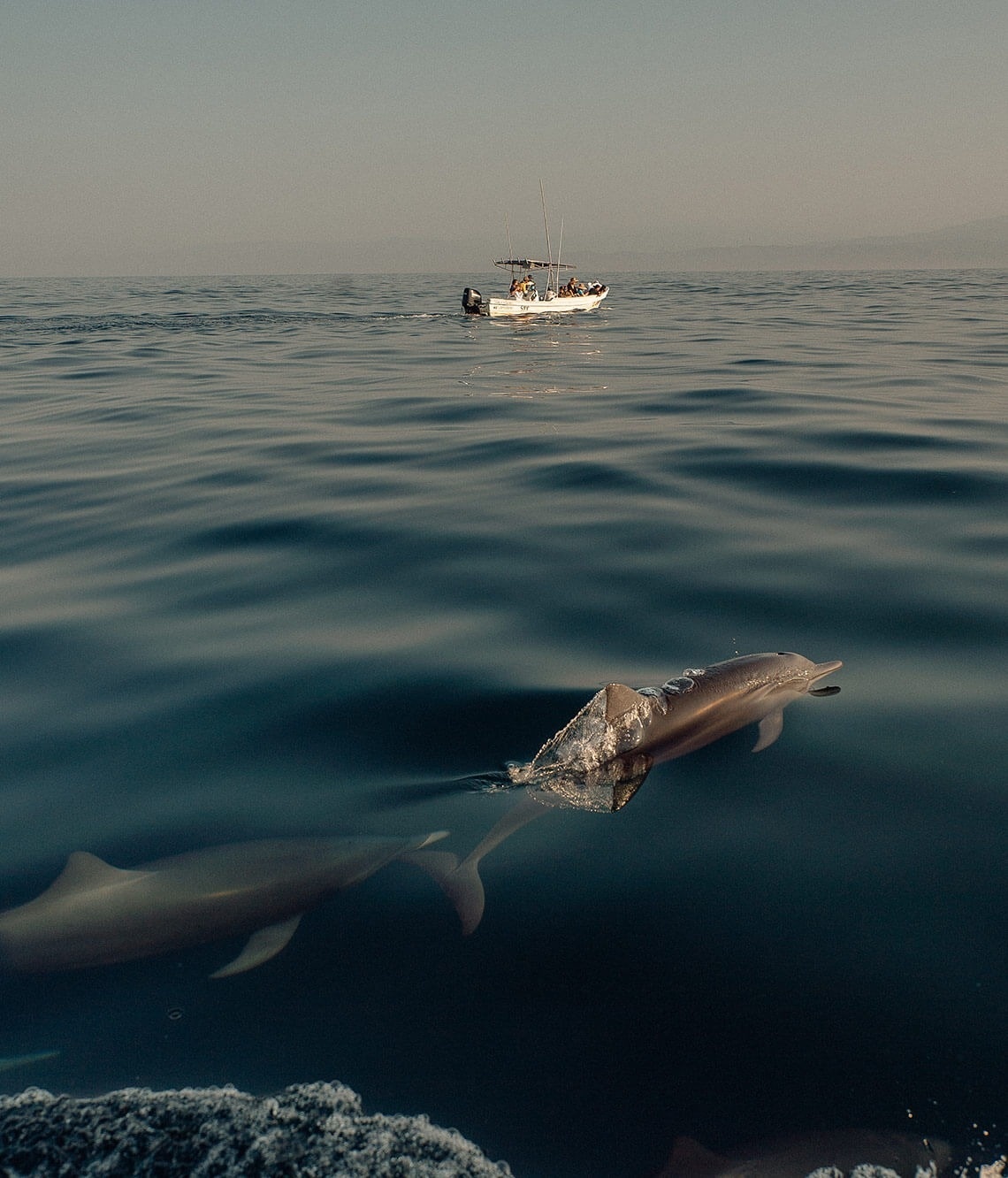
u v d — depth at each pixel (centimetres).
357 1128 347
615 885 482
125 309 5716
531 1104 359
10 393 2255
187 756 634
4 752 646
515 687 703
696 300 5950
